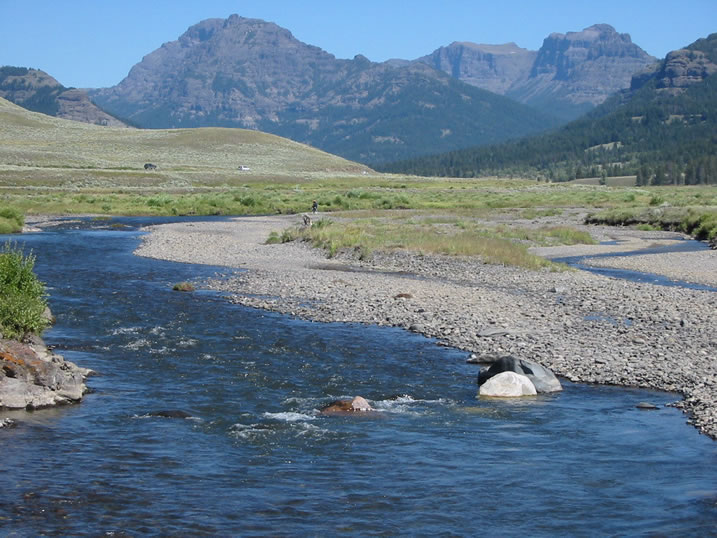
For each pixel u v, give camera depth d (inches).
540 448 542.0
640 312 1070.4
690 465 506.3
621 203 4055.1
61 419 599.5
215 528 409.1
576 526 415.2
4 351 657.6
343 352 855.1
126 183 4945.9
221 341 900.0
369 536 402.6
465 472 494.9
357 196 4227.4
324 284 1336.1
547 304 1147.3
